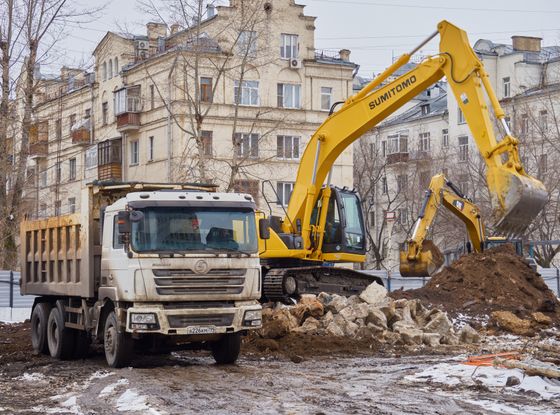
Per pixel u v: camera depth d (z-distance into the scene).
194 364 16.30
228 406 11.21
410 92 21.70
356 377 14.13
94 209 16.58
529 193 18.78
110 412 11.03
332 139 23.17
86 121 60.69
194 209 15.22
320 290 24.77
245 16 40.25
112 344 15.46
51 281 18.27
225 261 15.11
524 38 68.00
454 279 26.64
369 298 21.11
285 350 18.22
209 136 52.06
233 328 15.09
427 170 62.00
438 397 11.81
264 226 16.03
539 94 55.97
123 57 57.16
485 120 19.83
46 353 18.73
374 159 64.94
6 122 34.69
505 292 25.61
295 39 55.16
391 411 10.70
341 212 24.30
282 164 54.34
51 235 18.30
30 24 34.69
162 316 14.70
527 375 13.21
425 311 21.23
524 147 49.66
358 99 22.73
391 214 44.78
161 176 52.69
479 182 50.94
